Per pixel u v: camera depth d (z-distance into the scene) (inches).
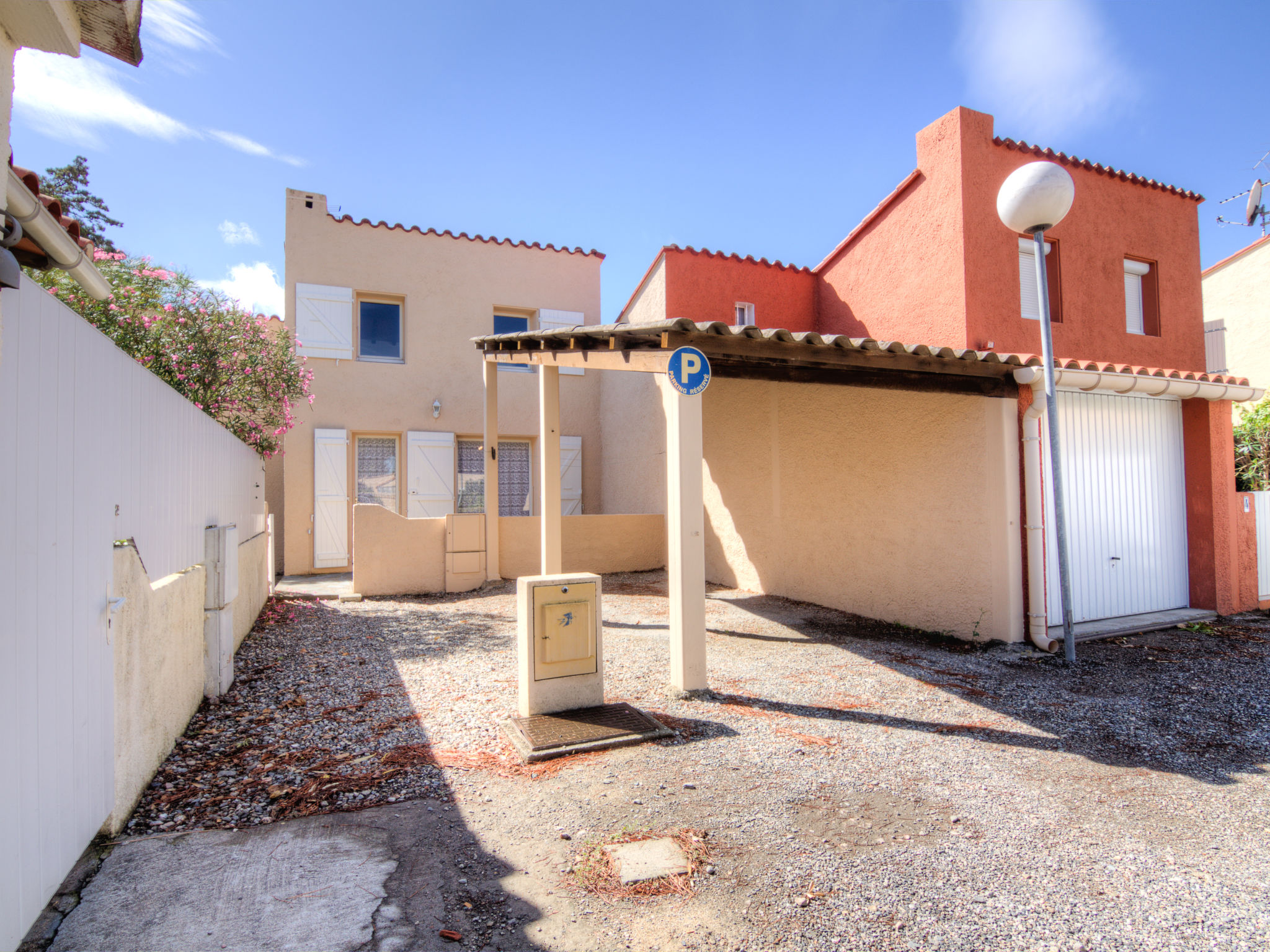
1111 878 104.7
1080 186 330.3
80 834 97.9
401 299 479.8
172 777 133.6
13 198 86.2
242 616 246.1
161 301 266.1
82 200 795.4
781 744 156.8
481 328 492.7
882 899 98.6
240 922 90.1
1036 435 241.3
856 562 302.5
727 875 104.1
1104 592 272.8
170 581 144.3
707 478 415.8
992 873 105.7
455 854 108.8
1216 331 472.1
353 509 358.6
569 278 518.6
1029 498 241.0
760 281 420.5
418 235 478.6
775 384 352.8
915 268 328.5
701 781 136.9
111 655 109.2
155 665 133.0
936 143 313.4
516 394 500.7
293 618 298.0
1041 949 88.3
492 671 215.5
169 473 149.8
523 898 97.7
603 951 87.2
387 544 362.3
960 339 298.8
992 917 94.9
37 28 78.2
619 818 121.3
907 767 145.0
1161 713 179.6
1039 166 222.8
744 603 337.4
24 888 81.0
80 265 113.7
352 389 456.1
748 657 234.7
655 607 336.5
